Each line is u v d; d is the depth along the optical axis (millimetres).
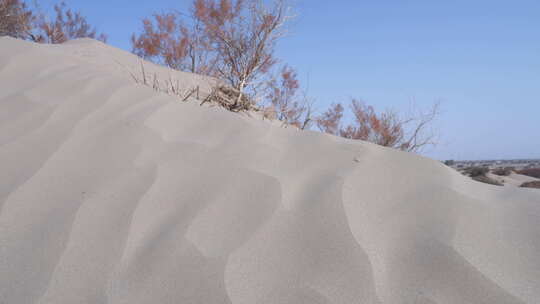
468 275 800
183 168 1254
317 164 1318
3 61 2141
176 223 989
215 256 874
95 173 1207
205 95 3740
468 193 1137
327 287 789
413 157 1363
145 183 1161
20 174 1187
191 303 757
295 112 4523
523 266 821
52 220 992
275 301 759
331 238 922
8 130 1458
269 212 1029
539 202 1099
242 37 4855
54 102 1689
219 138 1486
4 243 908
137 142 1399
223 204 1067
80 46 4668
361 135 5664
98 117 1580
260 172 1236
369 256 863
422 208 1039
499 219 996
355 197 1090
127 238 937
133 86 1923
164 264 854
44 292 782
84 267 848
